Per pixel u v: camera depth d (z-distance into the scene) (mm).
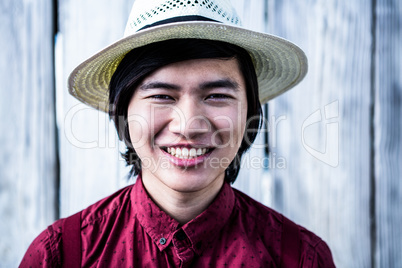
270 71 1192
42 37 1454
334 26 1535
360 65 1547
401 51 1565
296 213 1552
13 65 1448
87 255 1003
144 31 859
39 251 1021
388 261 1593
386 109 1563
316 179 1554
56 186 1484
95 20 1472
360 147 1561
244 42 970
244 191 1540
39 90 1459
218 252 1011
